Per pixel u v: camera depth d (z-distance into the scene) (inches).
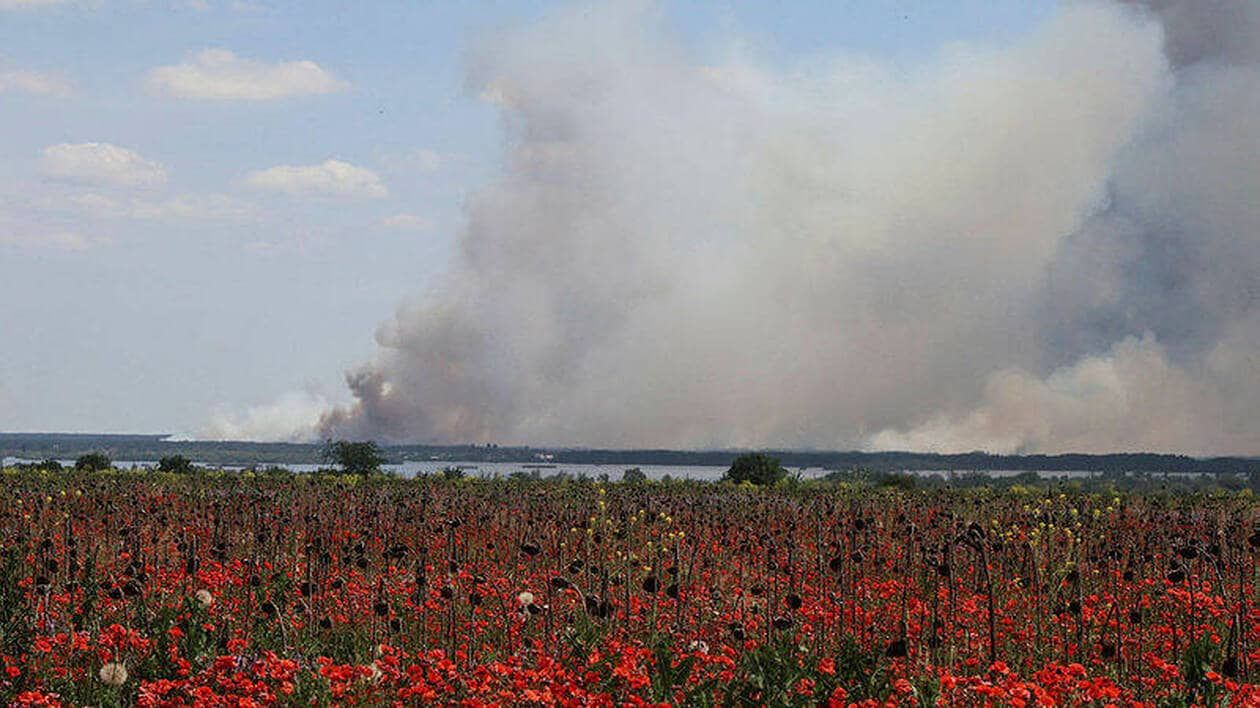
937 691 372.2
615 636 471.5
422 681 375.6
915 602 519.2
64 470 2164.1
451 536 645.3
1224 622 498.6
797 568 670.5
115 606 508.4
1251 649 472.1
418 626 500.7
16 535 803.4
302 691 383.6
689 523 942.4
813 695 373.1
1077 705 371.9
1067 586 628.1
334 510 1053.8
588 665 389.7
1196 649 412.2
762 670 377.1
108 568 633.6
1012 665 478.3
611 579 567.2
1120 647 456.1
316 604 543.2
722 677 381.7
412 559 717.3
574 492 1476.4
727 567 705.6
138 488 1421.0
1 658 400.5
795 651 406.6
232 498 1189.7
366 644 463.8
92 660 410.6
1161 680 432.1
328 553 603.2
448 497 1320.1
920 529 938.7
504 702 367.6
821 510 1198.3
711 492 1579.7
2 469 2103.8
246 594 529.0
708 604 534.0
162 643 412.2
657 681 371.9
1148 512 1152.8
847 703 370.6
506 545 831.1
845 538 858.8
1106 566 655.1
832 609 520.4
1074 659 476.1
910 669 399.2
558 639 454.9
